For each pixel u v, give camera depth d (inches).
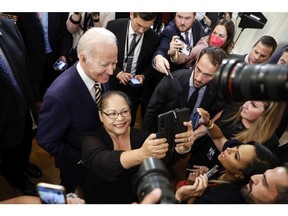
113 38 55.7
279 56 77.2
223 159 49.9
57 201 39.4
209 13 115.0
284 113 65.0
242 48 114.6
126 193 54.5
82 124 60.6
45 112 57.6
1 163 80.5
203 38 92.6
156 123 75.8
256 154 46.3
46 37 103.1
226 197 45.7
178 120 53.7
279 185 39.4
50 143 59.1
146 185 32.8
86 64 55.8
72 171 67.9
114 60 56.1
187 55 86.3
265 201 40.8
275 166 46.3
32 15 89.9
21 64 70.4
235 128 63.4
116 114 51.9
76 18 98.0
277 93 26.4
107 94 53.7
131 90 95.0
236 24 114.2
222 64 31.3
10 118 68.0
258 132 58.4
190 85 69.1
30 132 80.2
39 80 101.2
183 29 91.0
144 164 35.2
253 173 46.3
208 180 52.6
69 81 57.4
